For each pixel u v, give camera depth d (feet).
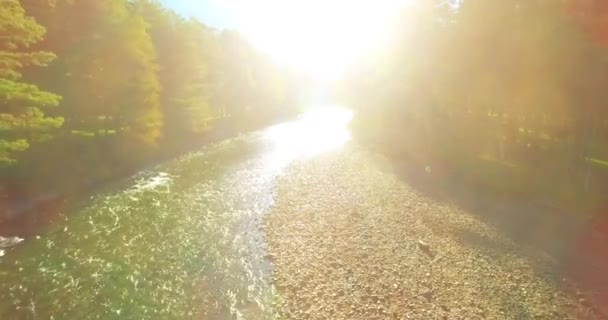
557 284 49.93
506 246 61.72
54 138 99.86
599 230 66.59
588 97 77.97
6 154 59.98
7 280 48.32
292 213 77.10
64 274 50.14
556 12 81.51
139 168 111.34
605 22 71.82
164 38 144.87
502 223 72.18
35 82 94.17
